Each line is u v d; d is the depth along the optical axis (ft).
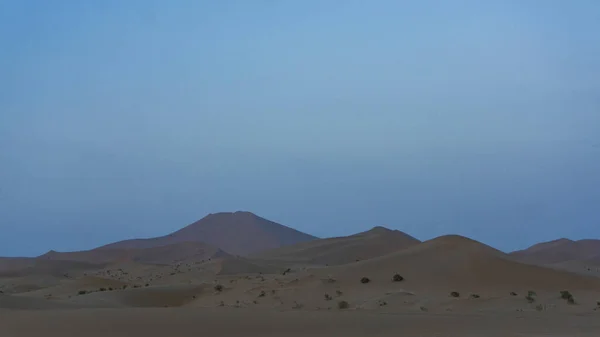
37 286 338.13
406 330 102.63
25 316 128.88
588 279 194.59
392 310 154.61
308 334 99.86
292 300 183.21
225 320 118.62
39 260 492.54
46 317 126.31
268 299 188.24
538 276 194.80
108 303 204.64
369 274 206.08
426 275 199.00
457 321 114.93
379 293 182.09
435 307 157.99
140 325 112.57
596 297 170.50
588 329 102.32
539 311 147.43
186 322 116.47
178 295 225.56
